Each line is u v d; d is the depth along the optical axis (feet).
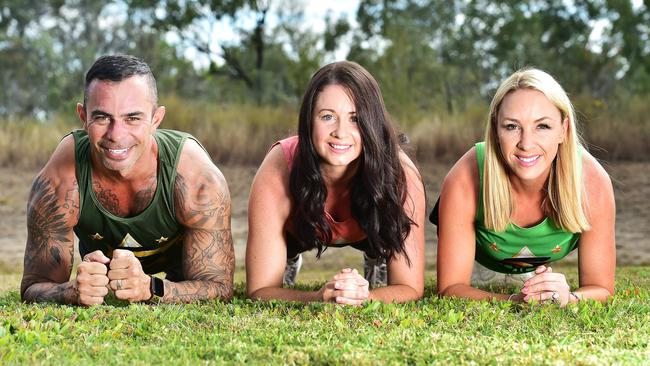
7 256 29.27
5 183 41.29
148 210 13.50
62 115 54.44
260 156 43.86
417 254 13.84
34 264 13.39
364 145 12.78
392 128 13.09
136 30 79.56
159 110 13.08
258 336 10.47
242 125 45.32
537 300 12.48
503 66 61.11
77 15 85.81
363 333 10.65
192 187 13.41
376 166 12.89
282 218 13.79
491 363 9.36
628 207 32.81
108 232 13.87
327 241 14.25
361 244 14.87
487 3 63.41
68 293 12.50
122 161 12.49
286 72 62.49
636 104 44.98
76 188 13.29
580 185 13.29
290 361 9.34
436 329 11.05
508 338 10.53
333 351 9.63
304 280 20.03
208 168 13.64
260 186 13.79
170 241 14.30
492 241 14.43
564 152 13.02
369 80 12.71
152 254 14.53
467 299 12.94
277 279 13.69
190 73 75.20
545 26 61.05
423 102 50.47
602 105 43.57
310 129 12.82
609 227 13.61
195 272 13.58
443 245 13.88
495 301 12.76
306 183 13.20
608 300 12.78
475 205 13.80
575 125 13.42
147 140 12.71
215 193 13.52
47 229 13.32
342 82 12.48
